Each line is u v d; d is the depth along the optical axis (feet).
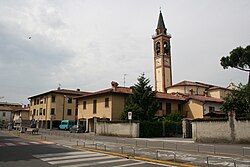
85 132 139.33
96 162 38.99
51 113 197.98
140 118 111.14
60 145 65.31
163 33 230.27
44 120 204.95
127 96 130.62
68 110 205.36
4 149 54.44
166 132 111.55
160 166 36.37
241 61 97.25
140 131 102.12
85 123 146.51
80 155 46.85
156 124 108.37
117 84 141.08
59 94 203.72
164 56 225.76
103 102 132.46
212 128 76.74
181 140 87.20
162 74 221.05
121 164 37.45
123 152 50.90
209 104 143.74
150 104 115.85
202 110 139.85
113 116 124.77
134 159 42.98
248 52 94.27
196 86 187.83
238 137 71.26
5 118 284.61
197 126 80.18
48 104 201.87
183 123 102.53
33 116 228.63
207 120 78.18
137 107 111.75
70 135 106.22
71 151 52.70
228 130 73.56
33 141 76.07
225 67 105.60
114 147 60.85
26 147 58.95
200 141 78.59
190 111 146.82
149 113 112.68
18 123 158.61
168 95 152.76
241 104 85.66
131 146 64.23
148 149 57.41
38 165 35.73
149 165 37.01
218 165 36.52
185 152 52.13
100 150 53.36
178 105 149.89
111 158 43.68
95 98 139.95
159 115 137.28
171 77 225.97
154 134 106.93
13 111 279.90
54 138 89.10
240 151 53.52
